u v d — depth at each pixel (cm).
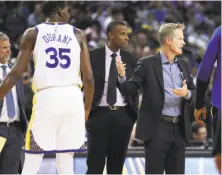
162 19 3950
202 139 2053
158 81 1227
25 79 2552
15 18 3584
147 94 1228
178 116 1230
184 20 4138
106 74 1393
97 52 1411
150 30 3562
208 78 1120
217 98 1103
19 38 3312
